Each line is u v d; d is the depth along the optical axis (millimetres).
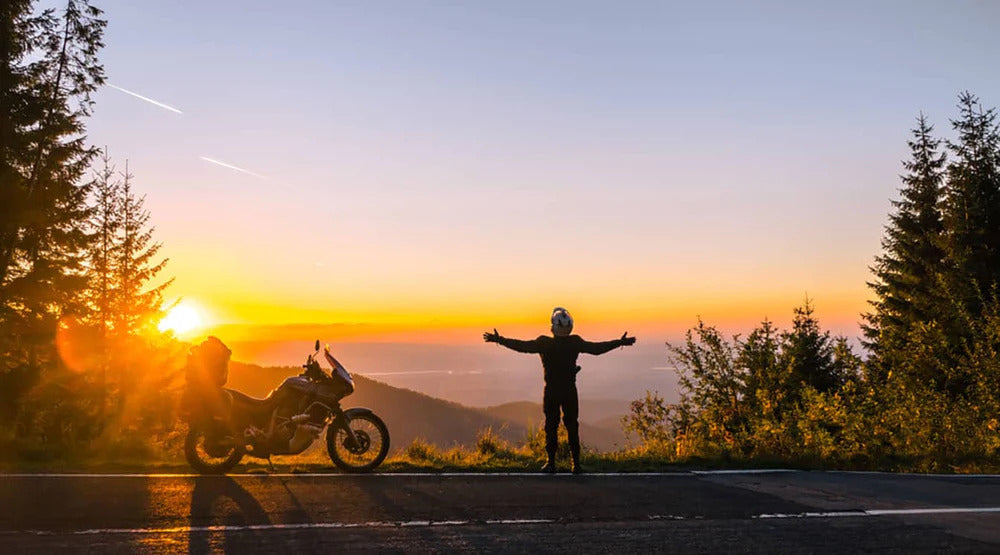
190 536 5719
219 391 8617
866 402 13516
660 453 11797
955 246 33406
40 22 27969
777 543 6020
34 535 5582
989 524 6773
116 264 37500
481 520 6570
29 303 26125
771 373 14000
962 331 16609
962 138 35969
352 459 9227
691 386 14750
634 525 6527
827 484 8750
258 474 8438
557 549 5711
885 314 35688
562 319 9609
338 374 9156
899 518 6977
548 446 9484
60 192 27562
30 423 12109
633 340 9758
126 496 6941
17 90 26531
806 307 22797
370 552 5496
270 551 5422
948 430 12539
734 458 10867
